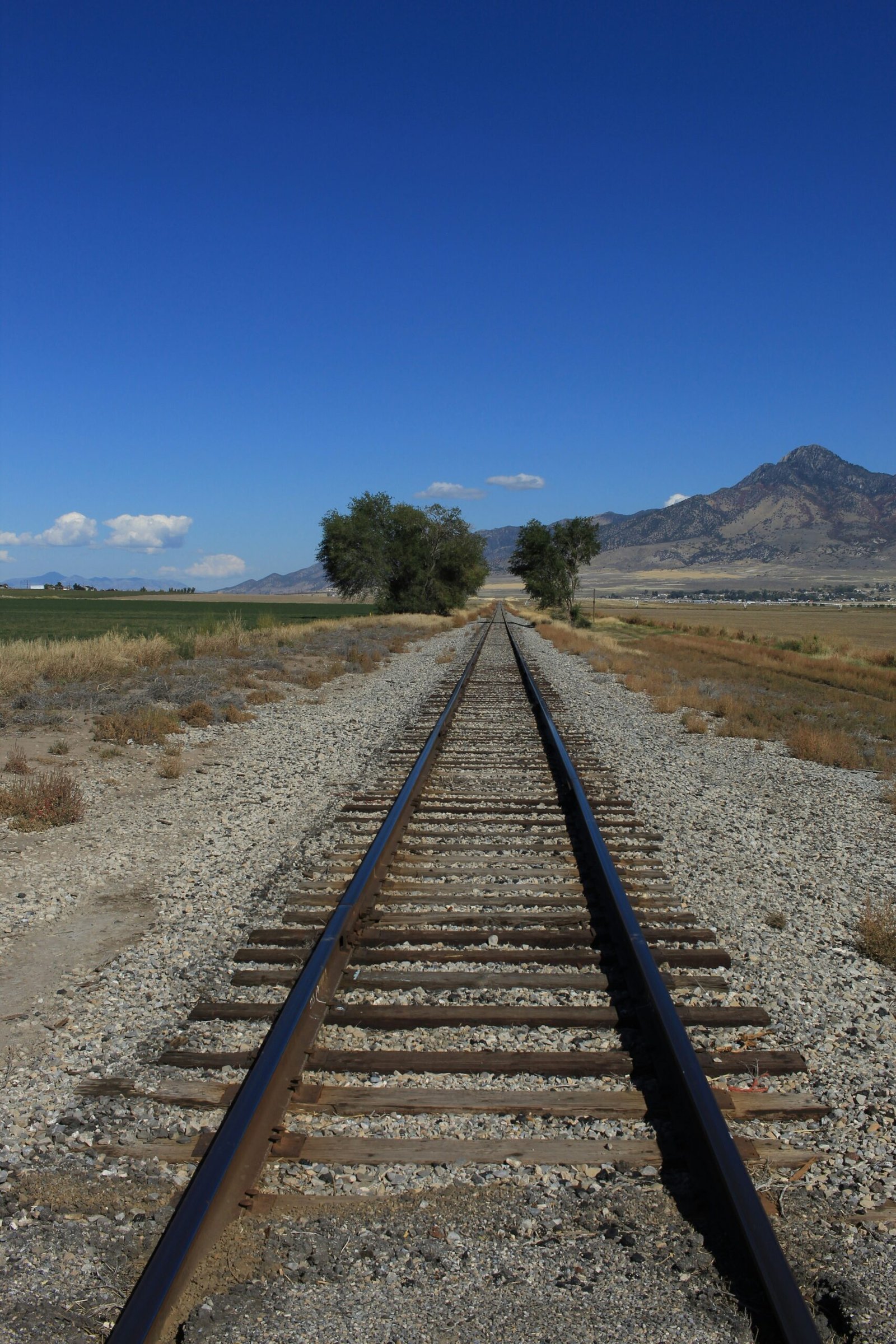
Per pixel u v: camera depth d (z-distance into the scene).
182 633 30.36
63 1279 2.96
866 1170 3.55
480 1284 2.91
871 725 19.27
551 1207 3.29
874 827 9.63
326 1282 2.91
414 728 14.91
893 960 5.77
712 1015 4.82
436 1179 3.46
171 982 5.38
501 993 5.11
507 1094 4.00
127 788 10.80
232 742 14.05
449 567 69.06
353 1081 4.16
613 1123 3.84
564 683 23.48
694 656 39.34
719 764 13.12
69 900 6.97
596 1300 2.84
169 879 7.46
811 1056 4.49
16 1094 4.14
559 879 7.11
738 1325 2.72
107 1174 3.51
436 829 8.54
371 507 65.62
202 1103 3.97
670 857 7.93
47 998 5.23
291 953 5.59
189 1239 2.89
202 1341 2.66
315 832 8.58
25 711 15.02
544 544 84.25
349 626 48.88
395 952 5.60
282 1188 3.39
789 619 112.25
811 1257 3.05
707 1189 3.32
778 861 8.04
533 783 10.71
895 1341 2.68
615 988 5.16
